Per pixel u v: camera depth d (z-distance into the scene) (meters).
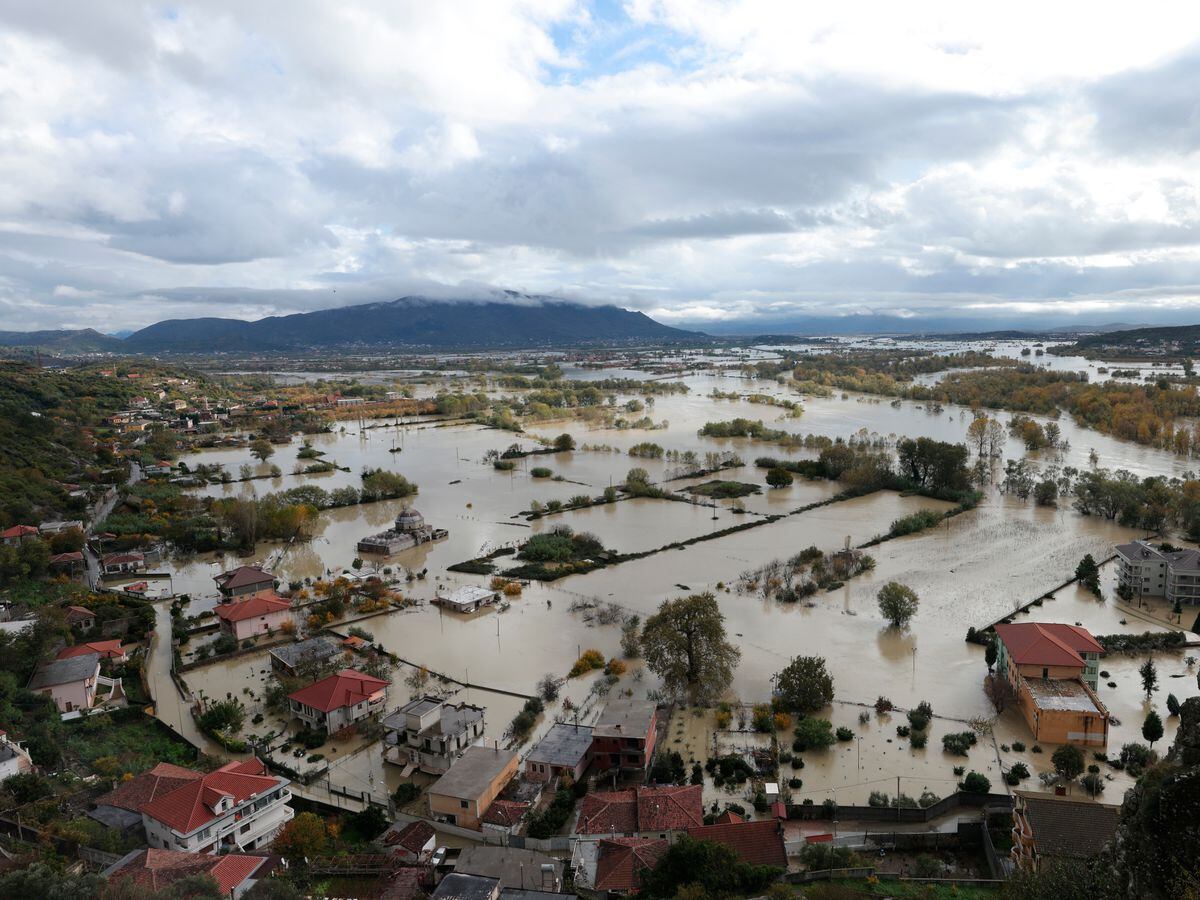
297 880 72.75
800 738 99.75
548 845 80.19
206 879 65.38
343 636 138.50
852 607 147.88
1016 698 110.12
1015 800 77.00
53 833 76.56
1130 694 112.19
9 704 103.00
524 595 157.75
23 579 161.88
